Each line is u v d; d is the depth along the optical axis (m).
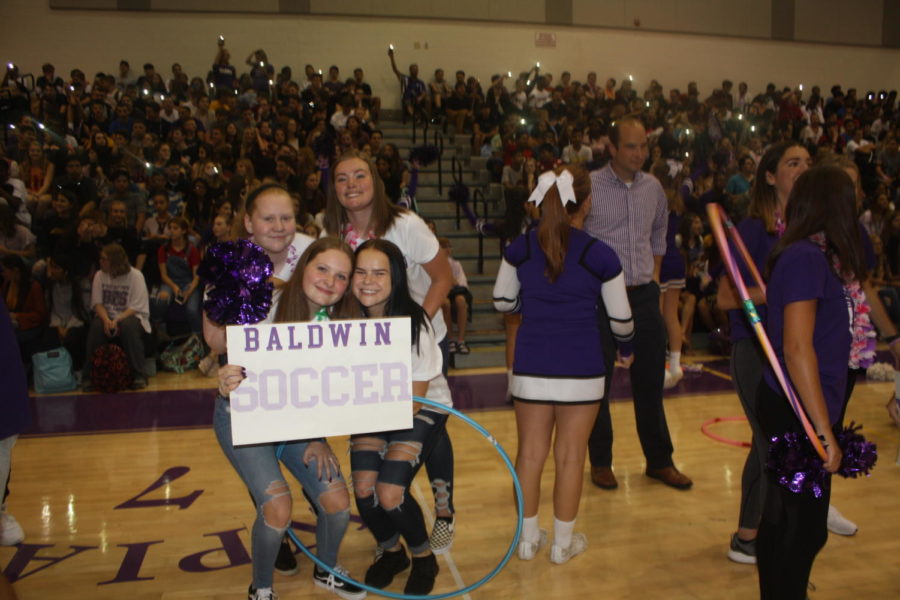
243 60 13.38
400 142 12.49
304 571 3.10
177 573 3.06
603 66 14.79
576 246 2.89
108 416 5.65
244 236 2.74
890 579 2.94
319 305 2.52
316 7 13.53
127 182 8.62
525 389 2.95
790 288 2.05
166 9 13.01
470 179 11.46
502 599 2.81
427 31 14.00
